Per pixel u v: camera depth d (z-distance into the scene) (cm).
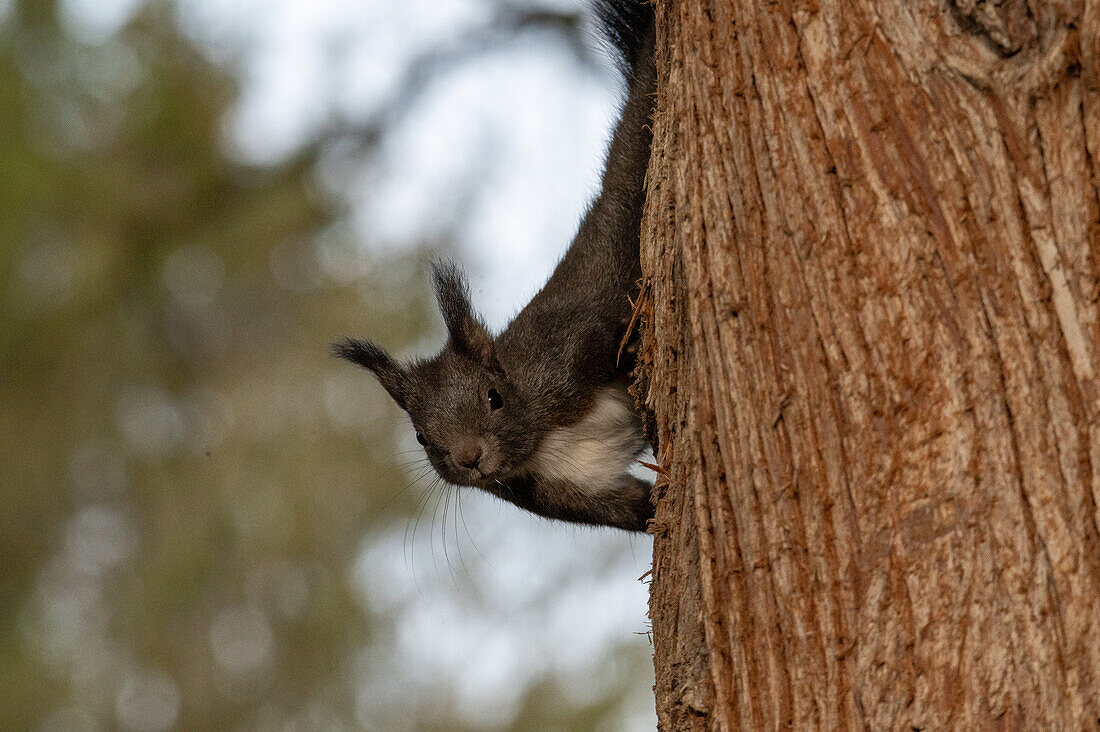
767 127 514
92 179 1694
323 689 1878
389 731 1859
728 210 519
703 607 519
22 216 1681
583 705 1677
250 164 1723
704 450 521
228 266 1744
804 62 509
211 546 1864
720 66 535
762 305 505
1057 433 439
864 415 473
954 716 436
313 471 1848
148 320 1783
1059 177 456
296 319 1794
